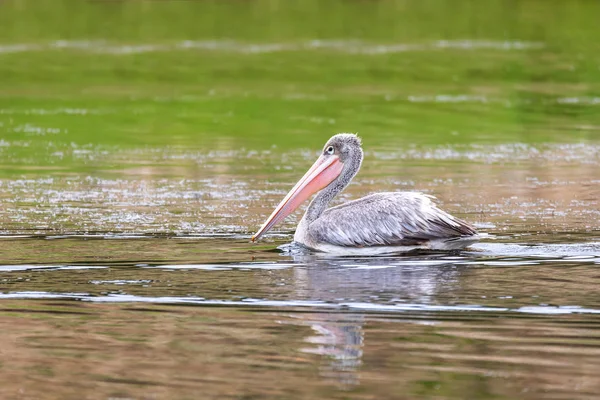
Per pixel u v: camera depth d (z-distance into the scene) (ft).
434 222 40.96
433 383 25.16
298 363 26.66
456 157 69.67
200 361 26.96
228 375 25.85
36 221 47.91
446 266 37.70
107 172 63.26
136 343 28.40
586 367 26.32
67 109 91.97
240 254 40.47
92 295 33.68
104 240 43.42
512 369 26.16
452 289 34.04
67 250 41.32
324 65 121.39
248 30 155.94
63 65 120.78
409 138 78.28
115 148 73.46
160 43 141.08
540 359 26.89
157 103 95.96
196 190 57.11
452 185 58.90
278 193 56.34
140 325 30.17
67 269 37.70
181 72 116.47
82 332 29.53
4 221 47.88
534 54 129.59
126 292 34.09
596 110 91.86
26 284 35.35
